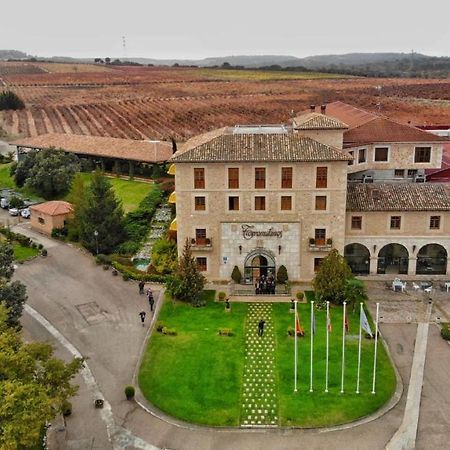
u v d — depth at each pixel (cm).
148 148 10669
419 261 6644
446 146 9125
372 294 6234
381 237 6469
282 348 5178
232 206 6250
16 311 4959
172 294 6100
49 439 4016
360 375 4722
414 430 4078
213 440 4019
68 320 5741
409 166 7512
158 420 4234
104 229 7494
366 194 6531
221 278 6488
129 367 4903
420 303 6016
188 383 4666
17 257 7394
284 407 4347
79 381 4706
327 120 6506
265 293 6219
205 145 6262
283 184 6141
